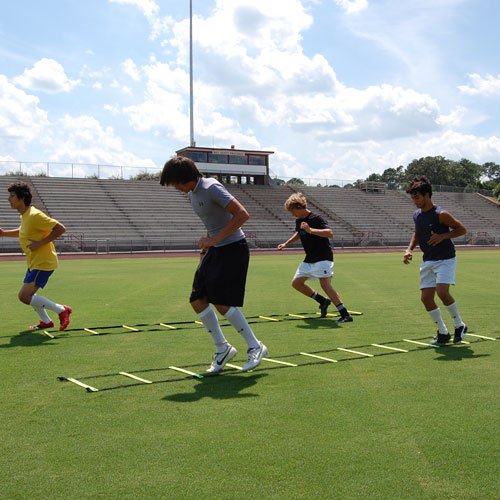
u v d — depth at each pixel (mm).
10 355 5918
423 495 2738
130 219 39094
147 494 2752
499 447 3318
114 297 11344
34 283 7324
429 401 4215
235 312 5258
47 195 39812
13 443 3412
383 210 50656
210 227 5254
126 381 4871
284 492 2766
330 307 9828
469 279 15109
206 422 3768
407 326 7797
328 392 4473
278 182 51688
